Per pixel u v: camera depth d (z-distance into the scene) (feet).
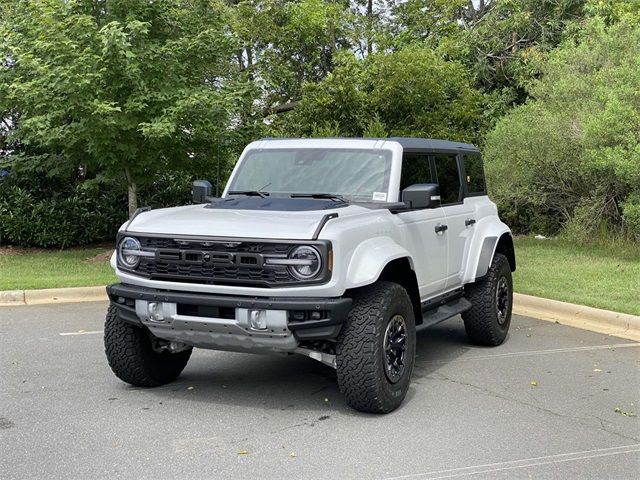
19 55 40.86
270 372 22.59
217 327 17.38
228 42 45.83
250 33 68.28
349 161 21.38
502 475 14.60
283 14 71.61
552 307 32.01
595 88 48.19
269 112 69.97
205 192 22.47
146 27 42.24
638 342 26.68
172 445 16.21
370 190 20.62
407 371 18.90
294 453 15.72
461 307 24.08
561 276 38.52
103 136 41.78
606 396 19.99
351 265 17.43
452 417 18.13
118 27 40.91
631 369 22.84
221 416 18.24
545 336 27.78
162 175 54.75
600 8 61.21
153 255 18.04
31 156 51.52
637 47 49.57
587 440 16.61
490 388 20.75
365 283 17.33
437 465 15.08
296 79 72.69
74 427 17.39
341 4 78.13
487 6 80.12
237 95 45.01
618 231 50.06
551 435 16.90
